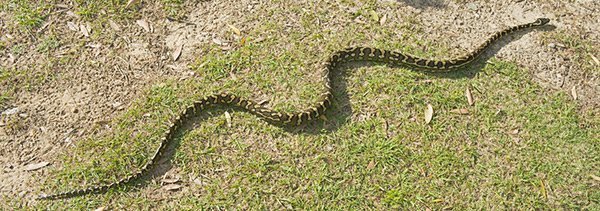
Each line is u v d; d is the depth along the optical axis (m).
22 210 2.46
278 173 2.57
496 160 2.64
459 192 2.56
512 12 3.11
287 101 2.75
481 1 3.14
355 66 2.86
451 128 2.71
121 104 2.72
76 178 2.54
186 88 2.77
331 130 2.67
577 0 3.15
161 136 2.64
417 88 2.81
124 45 2.89
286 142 2.64
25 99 2.72
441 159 2.62
